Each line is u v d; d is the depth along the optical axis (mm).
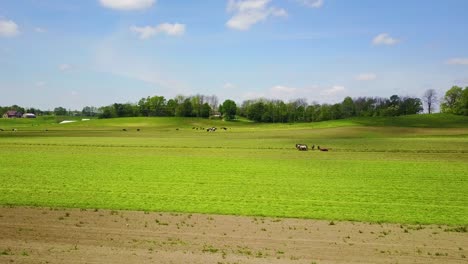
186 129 145250
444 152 58094
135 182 33969
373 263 15406
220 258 15719
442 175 38250
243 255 16094
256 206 25281
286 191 30594
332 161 48500
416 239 18594
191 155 54906
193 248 16891
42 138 88812
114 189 30750
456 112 165125
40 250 16422
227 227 20297
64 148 63406
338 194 29547
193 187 31953
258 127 156250
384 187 32406
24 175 36938
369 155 54906
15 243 17297
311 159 50469
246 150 62125
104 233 18953
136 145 70062
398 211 24172
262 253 16359
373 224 21203
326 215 23000
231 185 32969
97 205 25016
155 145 70500
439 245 17703
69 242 17531
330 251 16734
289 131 121125
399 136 97062
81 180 34625
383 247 17359
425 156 53406
